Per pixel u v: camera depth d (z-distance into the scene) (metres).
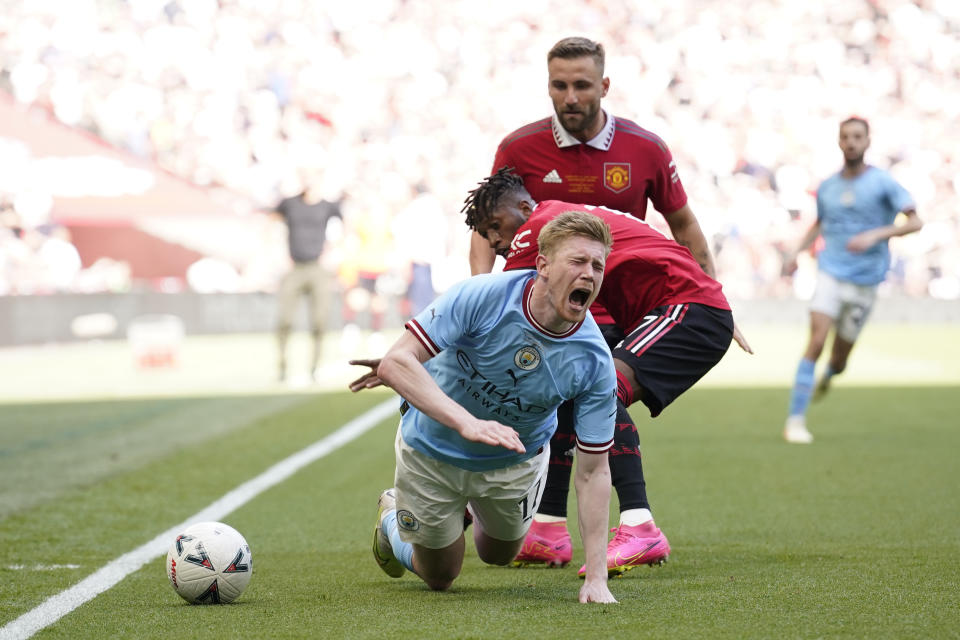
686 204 13.44
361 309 61.59
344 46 68.88
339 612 9.31
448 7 70.25
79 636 8.70
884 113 69.19
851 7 71.25
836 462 19.34
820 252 22.92
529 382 9.20
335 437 23.27
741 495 16.25
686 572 11.16
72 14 67.44
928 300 65.00
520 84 68.81
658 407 11.62
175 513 15.23
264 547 12.99
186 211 52.09
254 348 51.34
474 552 12.98
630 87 68.88
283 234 56.25
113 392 32.72
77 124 64.81
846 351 22.98
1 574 11.41
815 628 8.43
